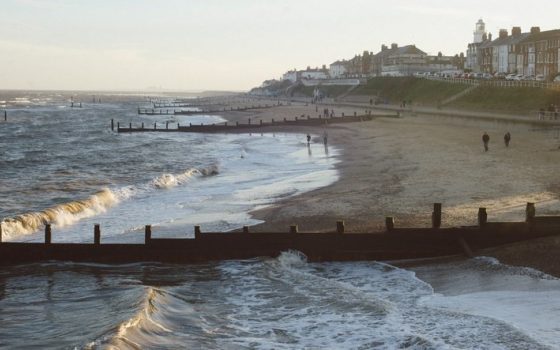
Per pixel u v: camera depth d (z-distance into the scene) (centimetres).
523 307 1423
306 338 1323
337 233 2030
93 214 2916
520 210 2417
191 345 1281
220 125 9088
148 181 3875
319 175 3903
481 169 3625
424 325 1342
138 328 1327
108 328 1317
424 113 9769
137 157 5647
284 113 13175
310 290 1683
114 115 14850
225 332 1370
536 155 4144
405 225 2248
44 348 1261
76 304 1595
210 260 2041
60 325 1418
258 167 4678
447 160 4156
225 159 5338
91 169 4750
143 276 1891
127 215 2878
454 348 1186
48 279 1861
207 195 3384
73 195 3431
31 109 17638
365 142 6162
